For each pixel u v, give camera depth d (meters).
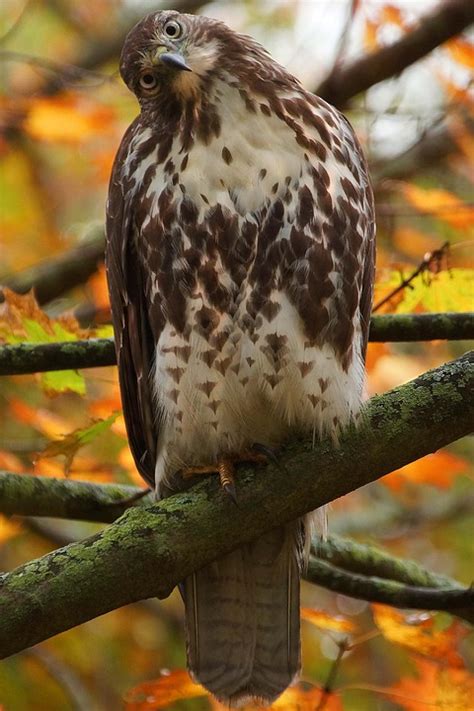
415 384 8.82
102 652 15.49
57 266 14.88
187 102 9.92
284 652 10.02
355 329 9.94
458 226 12.71
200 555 8.56
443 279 11.21
